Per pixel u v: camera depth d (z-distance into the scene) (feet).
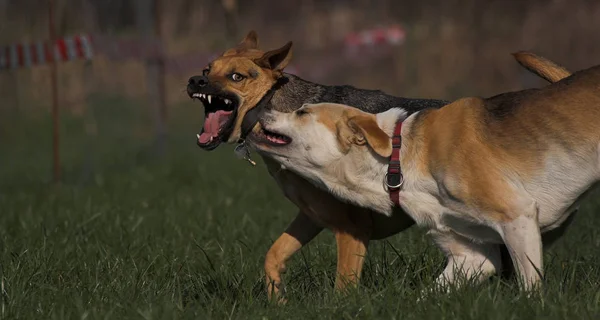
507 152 25.45
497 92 89.92
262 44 98.68
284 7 104.63
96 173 61.98
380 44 88.28
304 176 27.53
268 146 27.50
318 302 25.30
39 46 54.75
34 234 36.29
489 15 95.50
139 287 27.35
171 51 91.15
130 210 42.68
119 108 92.12
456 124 25.98
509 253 25.63
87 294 26.53
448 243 27.35
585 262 29.25
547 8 93.56
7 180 64.85
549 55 91.25
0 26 96.02
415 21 98.32
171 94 92.58
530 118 25.63
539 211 25.76
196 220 39.40
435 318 22.71
